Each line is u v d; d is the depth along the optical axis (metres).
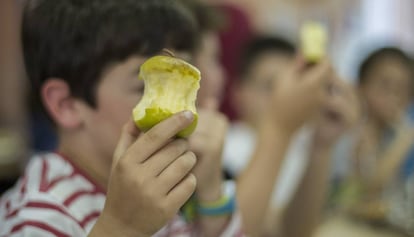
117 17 0.77
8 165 2.49
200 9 1.18
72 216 0.72
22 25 0.86
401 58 2.36
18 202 0.75
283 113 1.11
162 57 0.59
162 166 0.57
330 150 1.32
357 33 3.81
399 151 2.14
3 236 0.70
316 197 1.33
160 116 0.57
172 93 0.59
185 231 0.89
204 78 1.05
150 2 0.80
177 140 0.59
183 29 0.82
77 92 0.78
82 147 0.80
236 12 2.06
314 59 1.12
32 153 2.33
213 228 0.90
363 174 2.22
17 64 3.27
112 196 0.57
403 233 1.68
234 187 0.99
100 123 0.78
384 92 2.31
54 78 0.80
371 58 2.39
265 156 1.11
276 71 1.93
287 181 1.58
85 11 0.78
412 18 3.94
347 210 1.93
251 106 1.97
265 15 3.57
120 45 0.76
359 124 2.33
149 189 0.56
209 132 0.87
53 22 0.80
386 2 3.91
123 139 0.62
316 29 1.18
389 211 1.82
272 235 1.39
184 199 0.58
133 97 0.76
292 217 1.35
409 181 2.04
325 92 1.17
